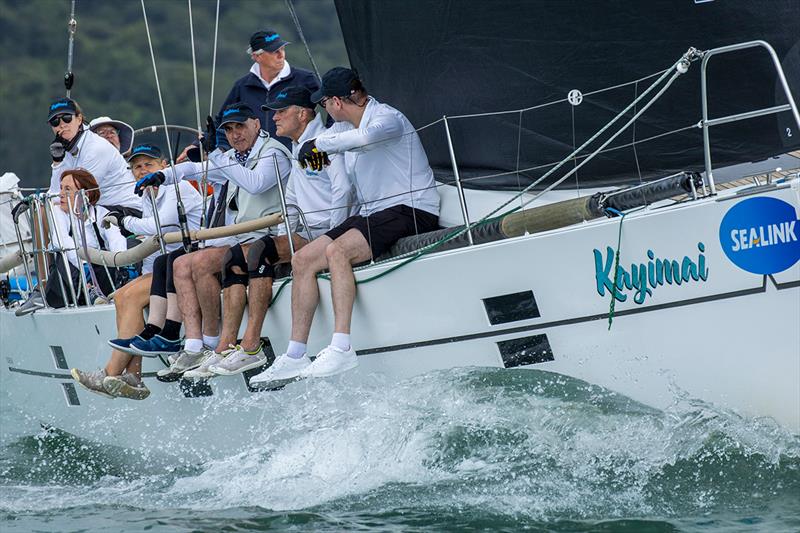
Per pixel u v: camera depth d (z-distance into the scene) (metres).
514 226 18.50
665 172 19.53
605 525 15.80
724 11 18.22
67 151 26.41
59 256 25.64
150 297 22.27
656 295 17.16
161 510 19.05
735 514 15.87
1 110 116.06
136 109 116.38
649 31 18.77
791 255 16.44
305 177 21.81
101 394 22.62
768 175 17.23
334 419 19.62
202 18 122.62
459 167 21.52
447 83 20.88
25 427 27.91
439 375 18.88
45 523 19.02
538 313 17.98
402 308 19.08
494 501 17.09
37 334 26.44
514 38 19.86
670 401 17.34
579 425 17.70
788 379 16.72
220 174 23.33
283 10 115.19
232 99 28.08
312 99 20.95
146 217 24.45
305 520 17.27
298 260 19.72
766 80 18.27
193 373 20.47
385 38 21.22
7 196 31.47
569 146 20.03
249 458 20.58
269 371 19.61
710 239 16.77
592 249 17.47
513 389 18.27
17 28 122.19
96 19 125.00
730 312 16.83
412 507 17.27
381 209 20.41
